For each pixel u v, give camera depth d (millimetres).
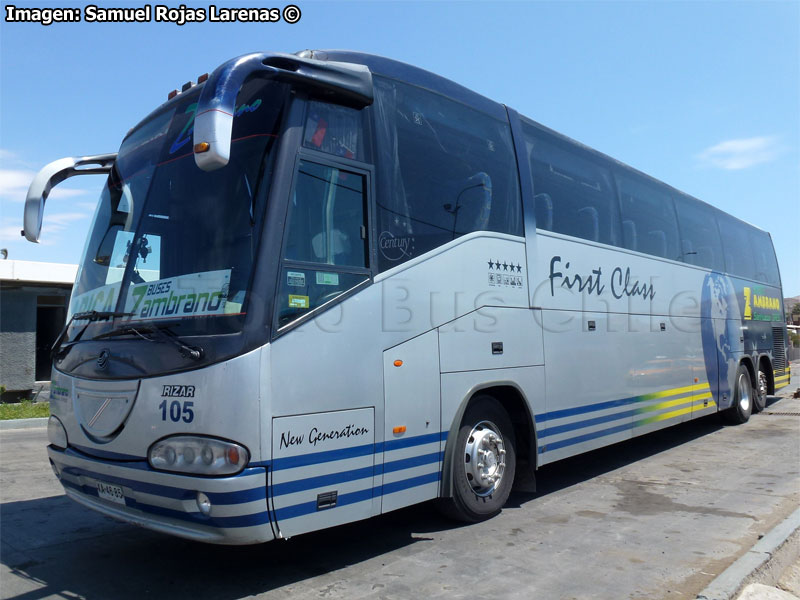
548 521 5617
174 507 3736
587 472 7750
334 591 4059
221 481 3527
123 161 5152
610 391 7375
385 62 5055
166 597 3984
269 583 4199
